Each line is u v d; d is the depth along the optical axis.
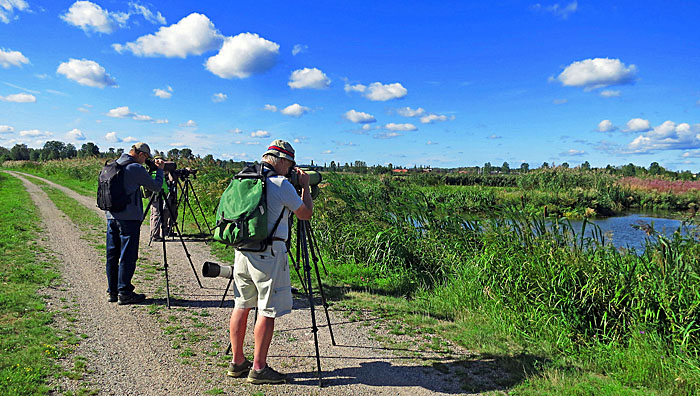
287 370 3.61
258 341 3.28
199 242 9.55
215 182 14.53
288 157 3.34
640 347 3.88
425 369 3.71
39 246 8.01
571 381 3.47
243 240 3.05
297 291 6.02
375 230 7.66
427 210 7.64
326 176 9.17
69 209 14.11
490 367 3.78
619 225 14.22
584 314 4.54
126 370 3.43
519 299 4.99
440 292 5.94
